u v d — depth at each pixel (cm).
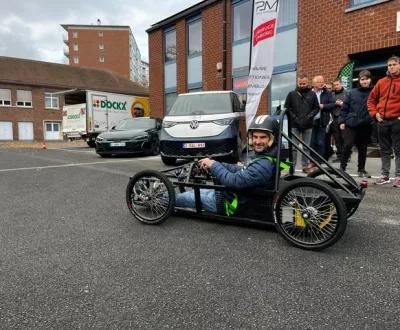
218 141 755
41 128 4384
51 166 915
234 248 327
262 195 356
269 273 275
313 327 206
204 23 1555
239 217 380
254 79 688
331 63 1081
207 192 399
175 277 270
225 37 1441
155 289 252
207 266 289
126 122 1314
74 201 514
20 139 4266
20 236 364
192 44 1658
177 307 228
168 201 393
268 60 678
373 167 777
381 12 952
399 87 554
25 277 272
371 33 977
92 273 278
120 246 335
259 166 350
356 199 320
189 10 1617
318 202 320
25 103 4297
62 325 210
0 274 277
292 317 216
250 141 363
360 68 1034
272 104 1273
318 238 325
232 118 790
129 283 261
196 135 768
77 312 224
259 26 674
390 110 563
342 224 305
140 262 298
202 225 396
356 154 1013
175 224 400
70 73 4781
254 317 216
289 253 314
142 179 404
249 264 292
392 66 556
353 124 626
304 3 1145
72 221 415
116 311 224
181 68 1708
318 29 1110
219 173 369
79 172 796
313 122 684
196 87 1645
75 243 344
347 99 631
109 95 1936
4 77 4159
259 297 240
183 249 326
